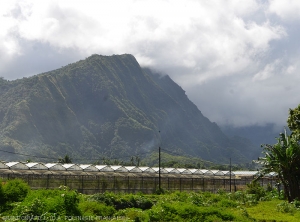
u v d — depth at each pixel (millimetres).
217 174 110500
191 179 95062
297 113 76062
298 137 69375
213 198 60500
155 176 91188
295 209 51594
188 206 39375
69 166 86188
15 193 38594
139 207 51688
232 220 38469
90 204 40531
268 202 62031
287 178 65062
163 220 37094
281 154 64750
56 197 34188
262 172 71688
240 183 105562
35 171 79812
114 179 83562
